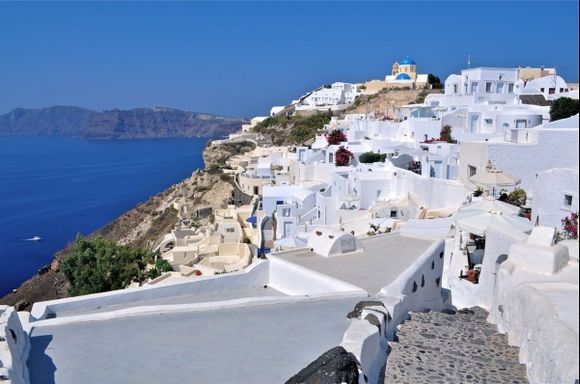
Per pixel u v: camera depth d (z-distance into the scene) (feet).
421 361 37.29
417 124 202.28
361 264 62.44
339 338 39.29
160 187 542.16
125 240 299.58
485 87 236.02
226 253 179.73
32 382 32.78
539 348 34.06
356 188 157.17
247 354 36.50
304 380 28.19
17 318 37.22
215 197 296.92
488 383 34.40
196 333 40.16
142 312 44.16
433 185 133.80
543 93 252.21
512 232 60.03
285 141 428.15
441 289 70.03
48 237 337.31
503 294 45.44
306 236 125.18
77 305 51.78
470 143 127.24
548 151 117.91
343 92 513.04
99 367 34.60
